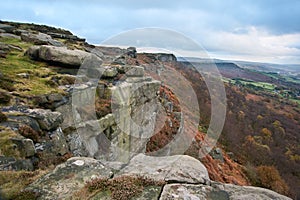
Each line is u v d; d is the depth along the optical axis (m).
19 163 4.90
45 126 6.39
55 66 11.30
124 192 3.33
